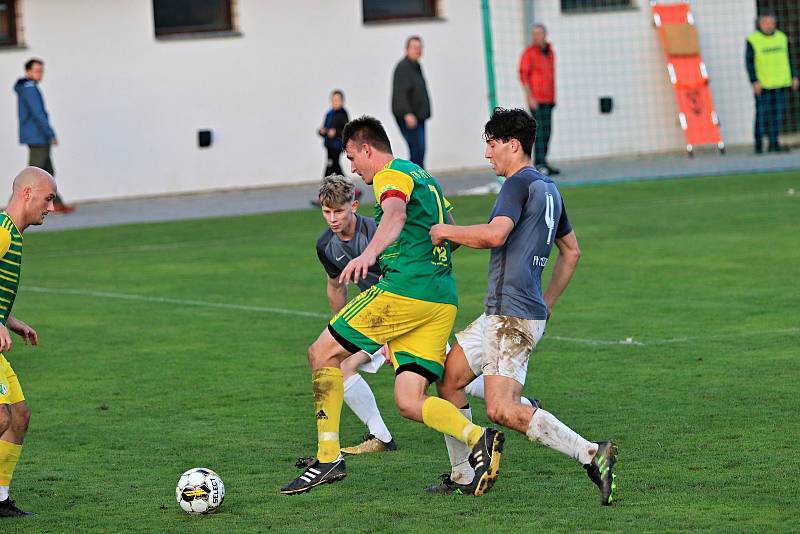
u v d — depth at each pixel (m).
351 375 20.52
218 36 66.50
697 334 28.56
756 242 41.66
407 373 18.06
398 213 17.39
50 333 31.72
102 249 47.19
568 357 26.80
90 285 39.22
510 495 17.56
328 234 20.62
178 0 66.50
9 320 18.22
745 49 71.00
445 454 20.30
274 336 30.52
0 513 17.27
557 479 18.33
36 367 27.77
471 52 70.25
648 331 29.11
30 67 55.94
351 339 18.09
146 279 39.94
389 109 69.25
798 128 74.25
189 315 33.66
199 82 66.50
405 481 18.69
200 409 23.59
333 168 57.81
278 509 17.31
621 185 59.50
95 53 64.81
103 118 65.25
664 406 22.36
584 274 37.31
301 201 60.41
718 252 40.06
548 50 62.59
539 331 17.50
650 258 39.62
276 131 67.88
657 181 60.31
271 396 24.52
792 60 73.75
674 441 20.03
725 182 58.31
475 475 16.97
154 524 16.75
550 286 18.55
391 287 18.05
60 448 21.05
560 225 18.17
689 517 16.11
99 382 26.12
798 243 40.91
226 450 20.70
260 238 48.41
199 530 16.42
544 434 16.84
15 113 63.62
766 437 19.98
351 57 68.50
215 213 57.28
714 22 72.31
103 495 18.27
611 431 20.81
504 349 17.23
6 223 16.92
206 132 66.69
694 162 67.19
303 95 68.06
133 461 20.16
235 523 16.70
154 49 65.62
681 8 71.62
